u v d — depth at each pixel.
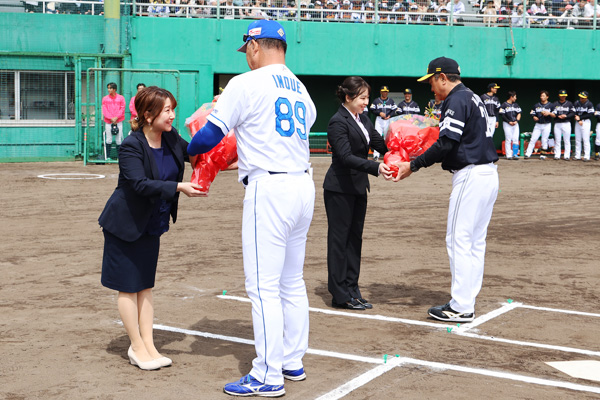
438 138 5.75
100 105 19.23
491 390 4.26
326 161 20.48
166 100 4.46
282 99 4.17
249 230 4.19
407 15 21.50
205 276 7.20
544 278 7.30
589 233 9.98
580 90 24.14
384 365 4.69
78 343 5.09
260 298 4.18
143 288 4.60
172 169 4.63
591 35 22.28
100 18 19.52
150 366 4.56
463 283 5.68
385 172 5.75
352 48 21.06
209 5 20.41
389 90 23.34
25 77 18.86
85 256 8.06
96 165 18.55
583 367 4.69
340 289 6.09
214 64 20.28
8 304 6.10
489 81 24.03
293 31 20.67
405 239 9.38
